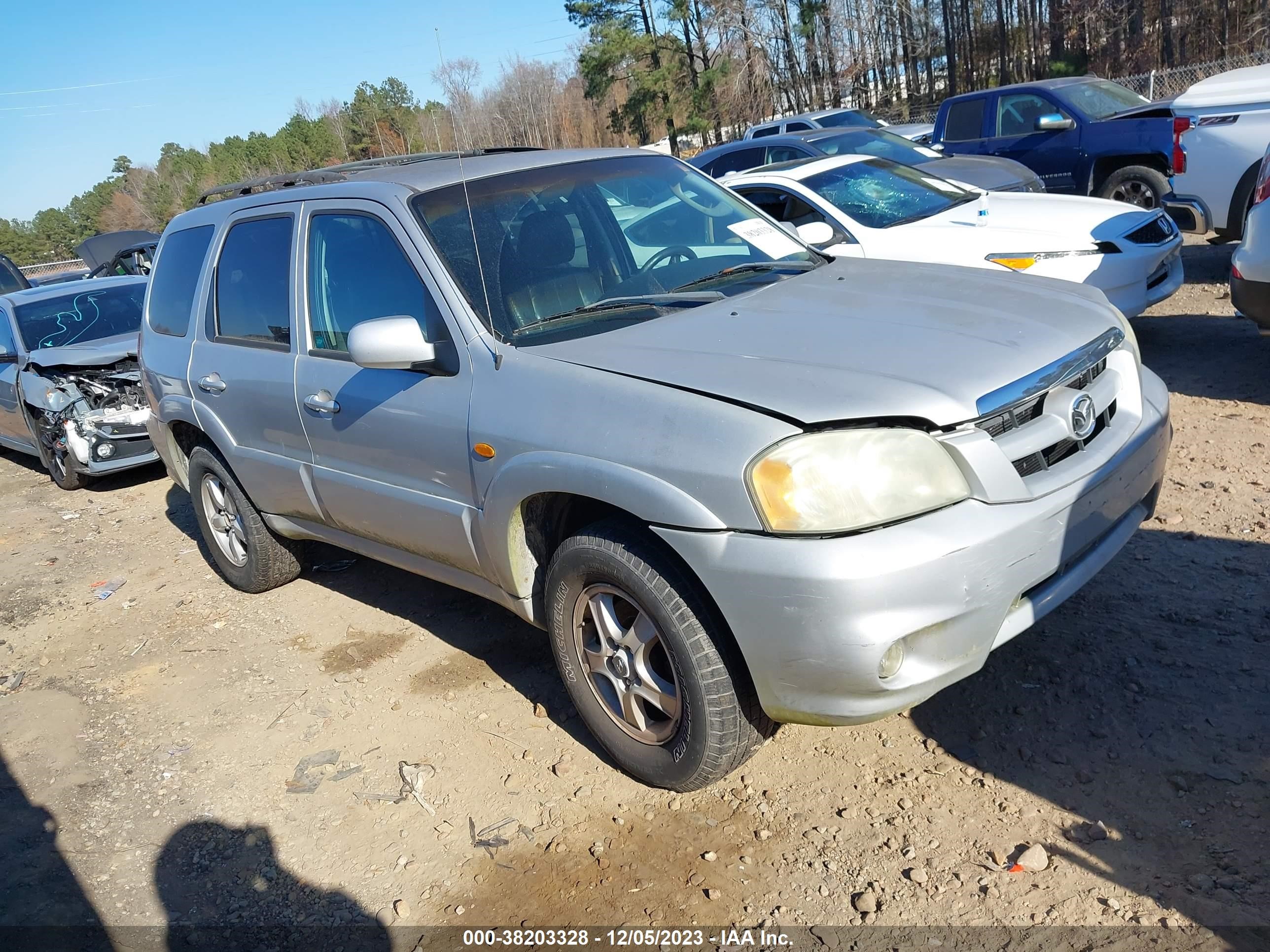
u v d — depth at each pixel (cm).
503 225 354
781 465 245
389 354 314
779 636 248
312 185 415
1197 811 263
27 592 588
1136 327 756
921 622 243
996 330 292
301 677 421
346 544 429
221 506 512
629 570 278
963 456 252
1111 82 1164
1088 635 347
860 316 306
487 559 332
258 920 284
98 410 788
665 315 325
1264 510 424
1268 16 2809
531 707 368
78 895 306
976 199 751
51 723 418
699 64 4266
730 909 258
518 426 301
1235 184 818
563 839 294
